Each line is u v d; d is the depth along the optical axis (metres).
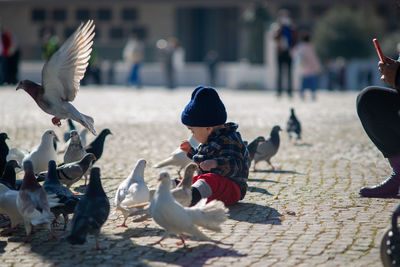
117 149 12.35
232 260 5.46
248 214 7.04
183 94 31.70
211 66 40.28
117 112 20.42
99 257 5.59
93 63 39.41
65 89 6.14
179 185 6.66
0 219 7.01
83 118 6.28
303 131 15.28
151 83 43.00
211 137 7.26
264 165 10.59
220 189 7.00
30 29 56.12
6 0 55.09
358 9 50.09
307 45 25.73
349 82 41.56
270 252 5.66
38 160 8.45
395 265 4.82
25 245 5.98
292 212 7.04
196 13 57.28
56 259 5.55
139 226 6.64
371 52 44.88
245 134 14.54
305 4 52.72
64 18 56.16
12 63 32.31
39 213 5.80
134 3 53.56
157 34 55.97
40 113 19.56
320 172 9.78
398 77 5.83
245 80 37.03
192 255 5.62
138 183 6.57
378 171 9.77
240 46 56.69
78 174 7.62
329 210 7.17
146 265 5.36
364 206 7.32
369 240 5.95
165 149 12.34
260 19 36.97
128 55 37.31
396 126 6.99
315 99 26.12
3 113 19.42
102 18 56.28
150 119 18.14
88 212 5.52
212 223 5.79
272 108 21.97
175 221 5.58
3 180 6.74
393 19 49.31
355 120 17.69
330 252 5.62
